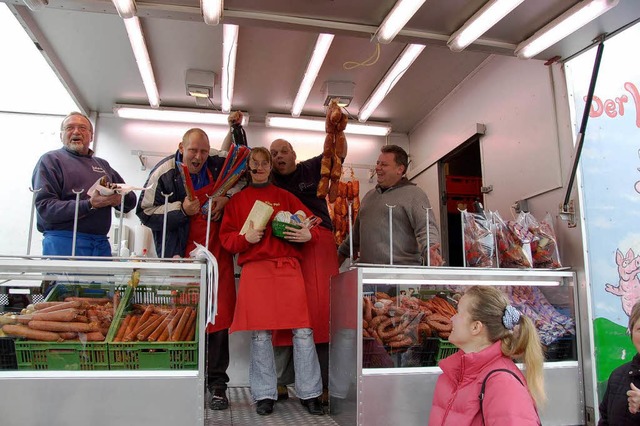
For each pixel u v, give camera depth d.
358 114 4.88
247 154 3.17
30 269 2.29
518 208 3.48
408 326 2.67
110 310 2.36
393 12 2.61
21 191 4.46
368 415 2.49
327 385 3.27
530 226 3.05
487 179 3.98
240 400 3.18
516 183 3.60
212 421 2.71
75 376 2.18
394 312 2.67
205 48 3.81
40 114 4.59
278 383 3.25
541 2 2.60
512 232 3.04
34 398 2.15
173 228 3.05
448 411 1.91
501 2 2.54
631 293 2.95
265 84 4.33
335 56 3.88
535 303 2.94
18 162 4.49
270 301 2.83
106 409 2.18
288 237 2.89
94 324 2.29
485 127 4.01
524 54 3.00
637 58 3.14
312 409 2.88
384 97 4.49
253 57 3.90
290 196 3.18
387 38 2.82
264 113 4.89
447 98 4.62
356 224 3.90
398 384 2.54
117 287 2.41
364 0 2.59
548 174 3.26
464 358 1.92
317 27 2.79
